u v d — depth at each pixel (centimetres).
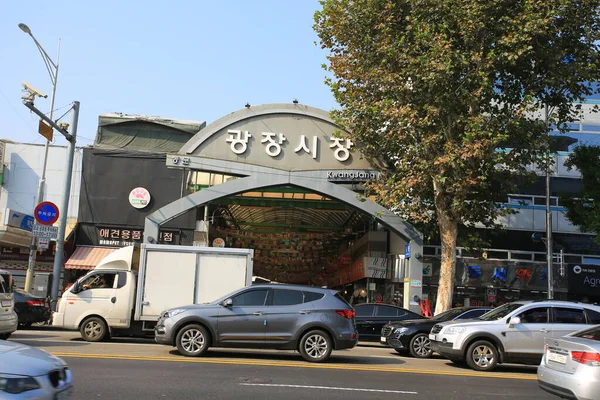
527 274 2895
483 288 2886
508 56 1817
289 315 1272
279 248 3925
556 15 1820
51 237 2206
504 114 2017
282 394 867
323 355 1265
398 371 1187
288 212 3319
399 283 2842
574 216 2244
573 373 816
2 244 2667
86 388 851
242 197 2767
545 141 2050
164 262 1627
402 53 1973
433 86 1891
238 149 2516
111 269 1655
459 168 1925
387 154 2316
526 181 2162
